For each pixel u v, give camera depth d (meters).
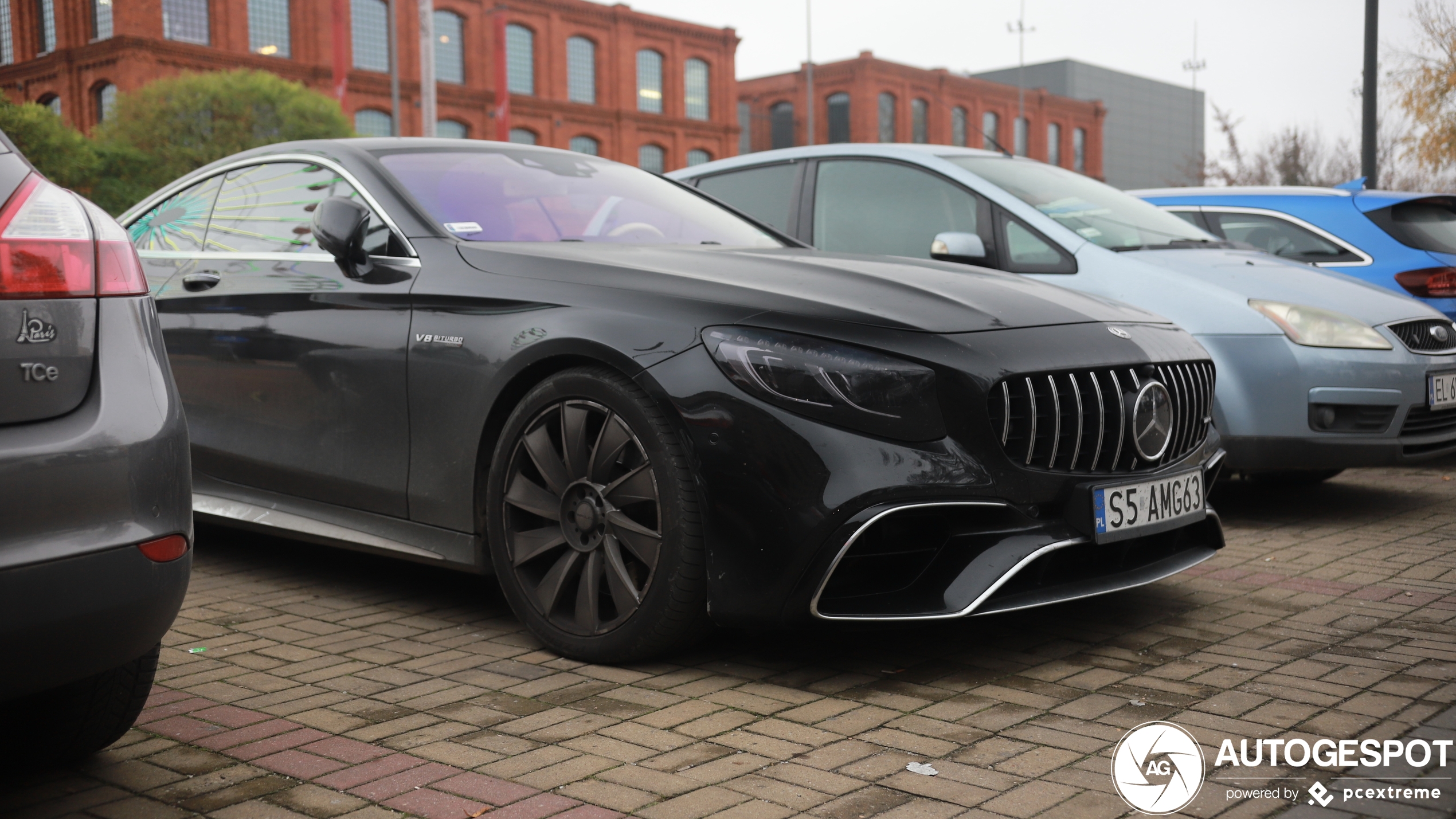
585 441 2.86
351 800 2.09
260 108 32.59
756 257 3.20
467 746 2.35
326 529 3.46
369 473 3.32
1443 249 6.26
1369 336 4.59
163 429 1.91
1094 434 2.87
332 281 3.46
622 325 2.79
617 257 3.13
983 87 65.12
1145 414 2.97
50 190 1.92
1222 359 4.63
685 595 2.69
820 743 2.35
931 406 2.63
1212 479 3.38
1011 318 2.87
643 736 2.39
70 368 1.83
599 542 2.85
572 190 3.85
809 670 2.82
